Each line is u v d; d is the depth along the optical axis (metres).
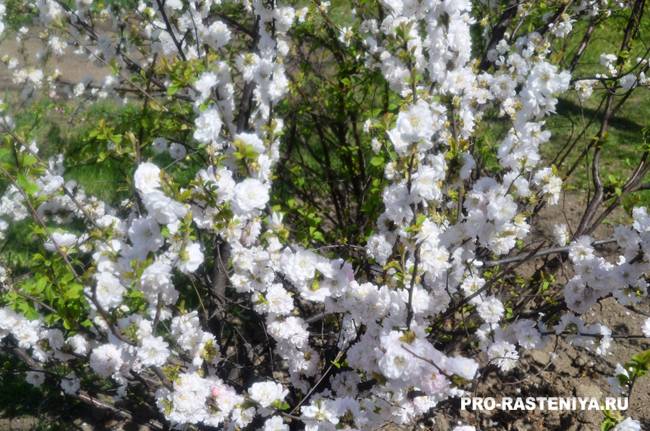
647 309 0.98
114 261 0.51
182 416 0.56
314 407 0.54
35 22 1.12
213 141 0.56
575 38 1.56
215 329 0.78
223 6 0.93
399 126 0.47
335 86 0.87
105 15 1.00
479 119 0.73
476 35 1.13
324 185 1.07
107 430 0.79
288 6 0.71
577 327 0.68
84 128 1.26
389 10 0.70
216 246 0.66
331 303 0.59
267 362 0.77
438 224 0.60
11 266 0.93
